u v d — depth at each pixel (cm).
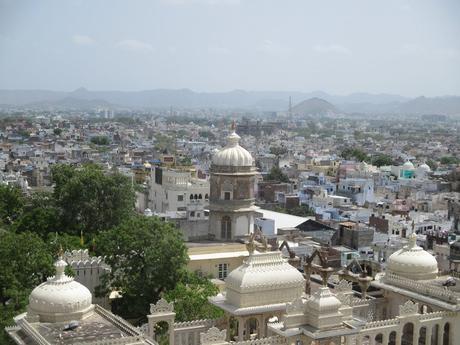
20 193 16550
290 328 6906
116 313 10269
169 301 8838
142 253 9969
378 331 7856
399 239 16050
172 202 19300
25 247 9200
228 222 12912
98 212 14188
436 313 8306
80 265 10656
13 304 8362
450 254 13775
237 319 7631
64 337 6288
